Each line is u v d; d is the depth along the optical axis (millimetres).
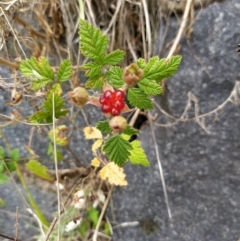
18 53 213
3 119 215
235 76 192
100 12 215
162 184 215
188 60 194
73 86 213
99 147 198
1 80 198
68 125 226
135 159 186
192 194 214
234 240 215
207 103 198
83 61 218
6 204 240
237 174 207
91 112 223
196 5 189
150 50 204
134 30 214
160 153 212
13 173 238
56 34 220
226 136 201
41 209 236
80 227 228
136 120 219
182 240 219
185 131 205
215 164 207
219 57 191
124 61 218
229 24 187
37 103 214
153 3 204
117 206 227
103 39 149
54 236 221
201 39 191
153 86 147
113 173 183
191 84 197
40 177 237
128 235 227
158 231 222
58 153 231
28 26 213
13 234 240
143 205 221
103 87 154
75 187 227
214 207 213
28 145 233
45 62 162
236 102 195
